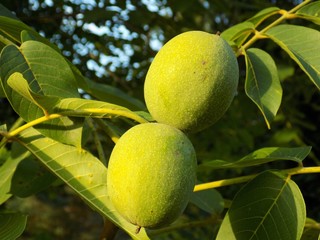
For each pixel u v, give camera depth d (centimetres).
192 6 64
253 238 24
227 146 67
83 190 24
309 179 81
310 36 27
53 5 67
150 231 31
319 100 81
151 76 22
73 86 26
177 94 22
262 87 27
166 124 22
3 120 69
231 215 24
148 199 19
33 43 26
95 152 58
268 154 26
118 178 20
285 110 69
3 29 29
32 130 26
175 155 20
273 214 24
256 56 28
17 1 63
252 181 25
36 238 65
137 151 19
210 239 34
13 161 34
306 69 26
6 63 25
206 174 54
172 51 22
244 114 68
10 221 25
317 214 79
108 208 23
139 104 41
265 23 61
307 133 82
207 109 22
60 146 26
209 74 21
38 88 25
